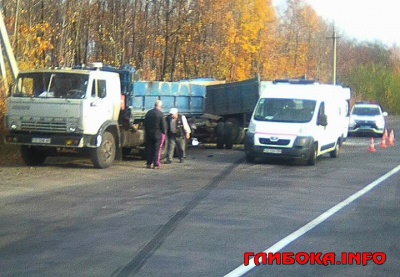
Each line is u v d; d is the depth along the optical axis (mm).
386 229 10445
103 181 15961
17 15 25484
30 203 12578
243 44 48281
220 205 12547
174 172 18109
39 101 17797
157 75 37625
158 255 8508
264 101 21281
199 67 42406
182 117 20844
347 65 85500
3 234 9766
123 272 7688
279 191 14594
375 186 15695
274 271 7809
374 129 37625
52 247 8938
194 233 9906
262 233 9945
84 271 7727
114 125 18969
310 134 20219
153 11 37188
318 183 16125
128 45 36344
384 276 7684
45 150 19062
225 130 26859
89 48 35375
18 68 21750
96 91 18266
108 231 10023
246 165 20266
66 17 30812
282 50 62688
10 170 17859
